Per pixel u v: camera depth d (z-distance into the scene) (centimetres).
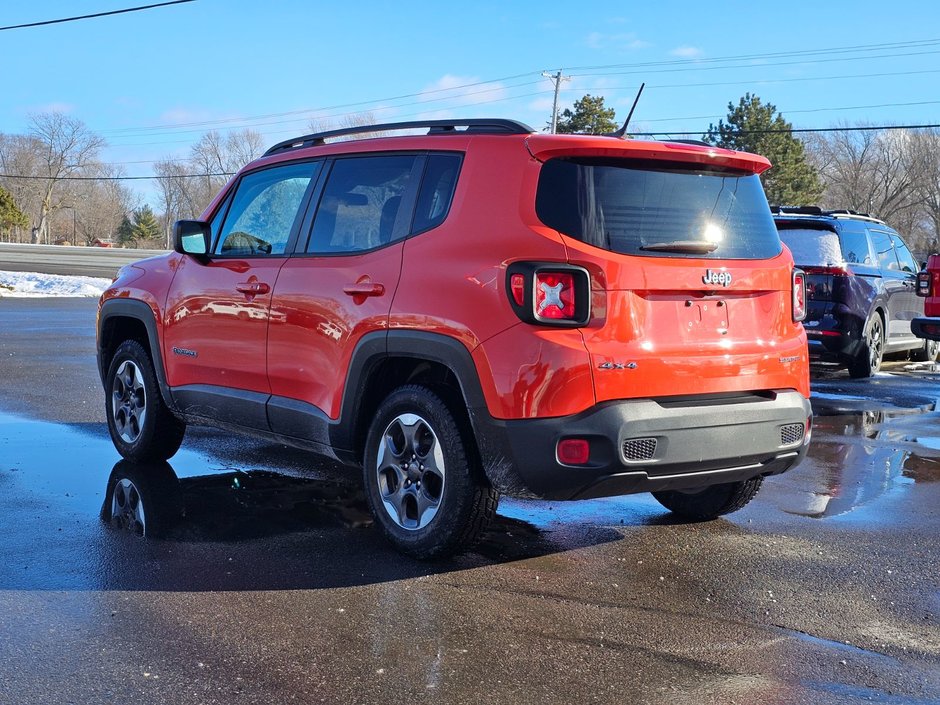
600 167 396
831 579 407
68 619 346
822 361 1111
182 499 520
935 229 7956
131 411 604
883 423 815
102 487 543
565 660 318
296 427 478
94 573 396
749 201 438
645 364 384
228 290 514
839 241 1071
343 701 285
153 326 570
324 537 454
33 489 535
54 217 12106
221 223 548
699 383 401
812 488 579
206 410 539
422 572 405
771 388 429
